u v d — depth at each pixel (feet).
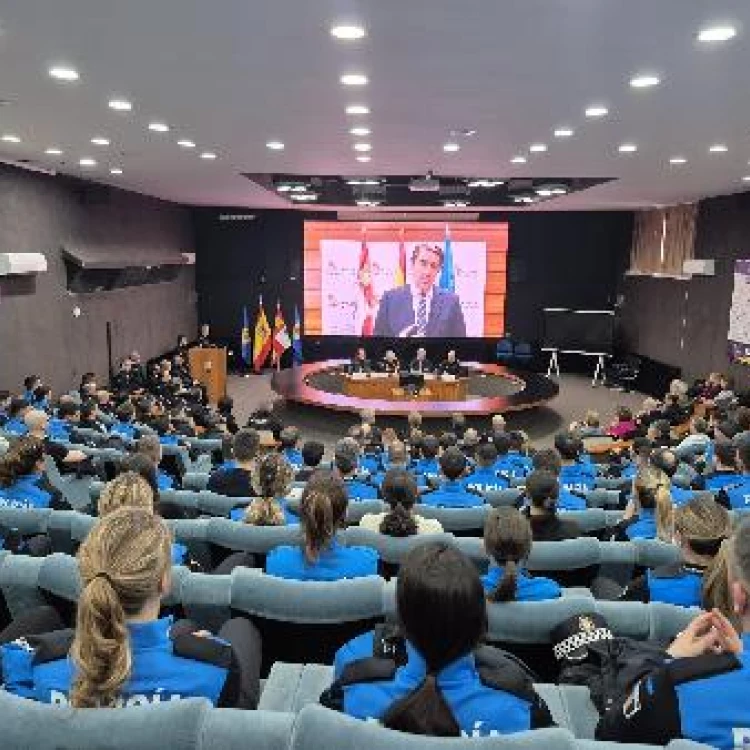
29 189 34.81
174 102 20.95
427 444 21.54
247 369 62.95
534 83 18.26
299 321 62.59
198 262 63.00
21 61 16.61
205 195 50.49
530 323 63.10
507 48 15.28
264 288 63.52
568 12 12.98
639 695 4.24
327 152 30.48
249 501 13.23
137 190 47.34
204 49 15.56
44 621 6.72
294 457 22.30
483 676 4.41
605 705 5.37
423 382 47.26
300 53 15.80
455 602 3.95
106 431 25.68
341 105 21.18
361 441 25.93
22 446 13.33
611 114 21.99
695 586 7.80
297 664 7.06
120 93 19.79
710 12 12.89
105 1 12.64
